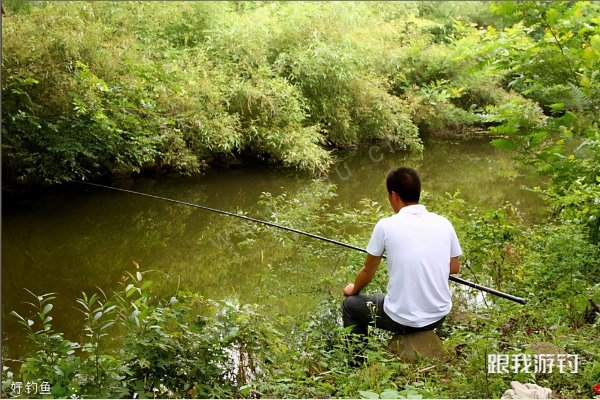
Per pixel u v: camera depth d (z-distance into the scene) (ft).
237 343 10.61
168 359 9.11
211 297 16.79
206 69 34.12
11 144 26.45
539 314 11.62
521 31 15.35
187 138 32.35
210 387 9.35
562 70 14.56
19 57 25.90
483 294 14.08
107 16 35.32
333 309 13.42
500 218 16.14
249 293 16.92
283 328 12.86
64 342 9.04
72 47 26.84
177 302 9.89
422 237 10.53
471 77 44.50
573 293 12.14
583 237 13.07
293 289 15.62
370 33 44.16
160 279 18.85
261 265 19.24
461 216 23.06
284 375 10.04
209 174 33.24
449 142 44.60
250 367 10.52
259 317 12.01
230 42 36.40
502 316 11.10
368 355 10.13
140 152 28.27
